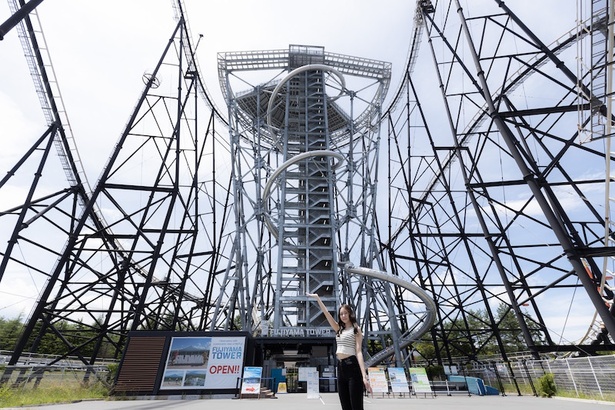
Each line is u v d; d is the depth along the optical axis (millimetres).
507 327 79438
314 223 51781
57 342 61938
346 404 4941
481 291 38656
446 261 42969
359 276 46219
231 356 26156
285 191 50562
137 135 35219
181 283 40938
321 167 54062
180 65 38875
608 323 16375
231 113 53188
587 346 23781
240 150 52438
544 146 29547
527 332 24672
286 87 54875
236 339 26750
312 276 47562
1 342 68938
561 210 27781
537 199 20047
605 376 20031
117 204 33000
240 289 46812
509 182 27359
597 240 26609
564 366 23875
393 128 53219
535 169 26000
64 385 20859
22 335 27703
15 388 17453
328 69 49375
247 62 53812
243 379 24781
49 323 29297
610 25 15539
